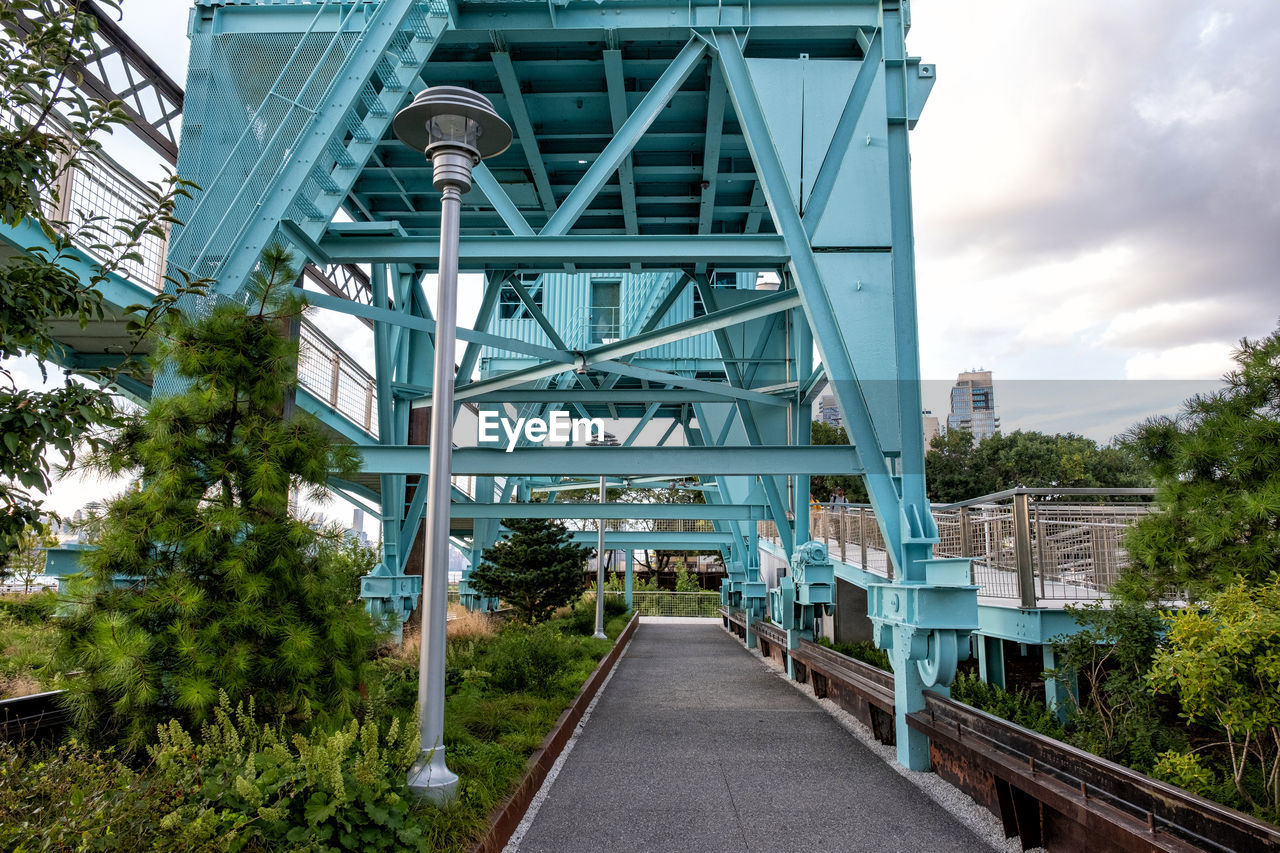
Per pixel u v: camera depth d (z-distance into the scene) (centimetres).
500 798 562
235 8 922
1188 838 387
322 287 1570
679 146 1245
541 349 1057
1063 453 2642
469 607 2384
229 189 855
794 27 940
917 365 866
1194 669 502
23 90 385
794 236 888
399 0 895
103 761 432
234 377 522
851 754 816
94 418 381
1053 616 858
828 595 1375
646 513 1831
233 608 480
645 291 2122
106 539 483
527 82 1093
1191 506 625
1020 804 530
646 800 644
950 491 2806
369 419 1689
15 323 372
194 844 339
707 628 3152
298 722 505
